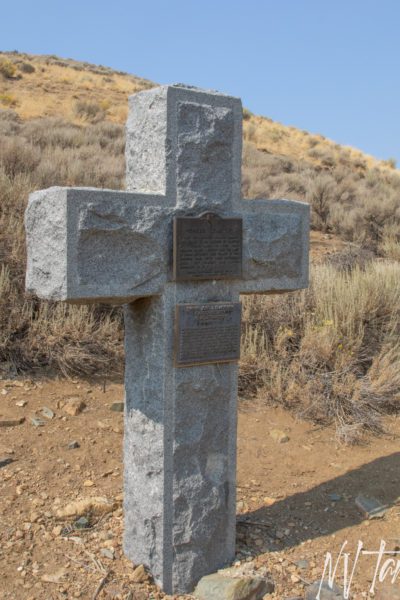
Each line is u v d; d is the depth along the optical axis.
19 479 4.15
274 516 4.03
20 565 3.35
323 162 29.11
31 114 24.00
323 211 14.98
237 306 3.28
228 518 3.43
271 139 31.41
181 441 3.18
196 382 3.20
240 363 6.08
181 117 3.04
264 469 4.70
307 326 6.51
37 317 6.18
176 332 3.07
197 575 3.30
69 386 5.50
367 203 14.48
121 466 4.46
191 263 3.08
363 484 4.53
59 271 2.76
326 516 4.07
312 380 5.98
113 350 6.02
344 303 6.95
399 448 5.23
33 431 4.75
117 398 5.42
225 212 3.24
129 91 34.66
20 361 5.65
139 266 2.94
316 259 10.62
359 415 5.63
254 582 3.20
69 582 3.23
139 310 3.20
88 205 2.75
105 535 3.64
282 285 3.52
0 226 6.98
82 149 15.98
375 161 35.34
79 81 34.12
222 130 3.19
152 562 3.26
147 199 2.95
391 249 11.91
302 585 3.34
